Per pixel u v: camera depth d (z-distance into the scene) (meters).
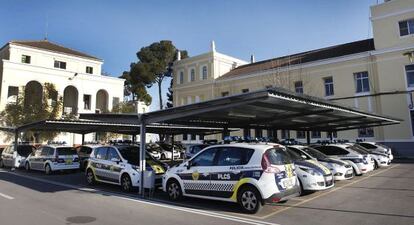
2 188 13.45
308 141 22.06
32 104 36.56
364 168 16.06
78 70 46.41
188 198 10.95
